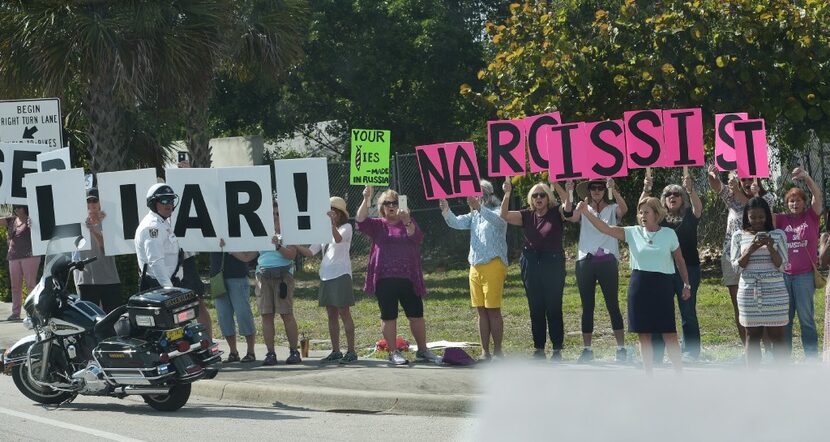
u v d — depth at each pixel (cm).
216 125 5256
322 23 4891
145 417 1545
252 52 3647
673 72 2861
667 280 1623
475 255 1914
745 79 2875
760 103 2911
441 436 1373
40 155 1952
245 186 1852
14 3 3006
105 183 1858
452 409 1522
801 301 1739
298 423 1480
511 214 1902
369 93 5062
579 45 2998
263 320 1977
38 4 2956
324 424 1470
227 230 1858
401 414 1543
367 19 5009
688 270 1864
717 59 2856
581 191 1944
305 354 2086
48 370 1630
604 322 2394
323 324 2603
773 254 1608
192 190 1852
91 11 3006
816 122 2956
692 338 1877
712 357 1886
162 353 1537
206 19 3070
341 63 5031
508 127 1880
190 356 1567
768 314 1619
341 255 1964
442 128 5188
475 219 1938
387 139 1922
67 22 2880
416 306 1925
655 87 2902
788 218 1753
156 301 1547
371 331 2447
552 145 1842
